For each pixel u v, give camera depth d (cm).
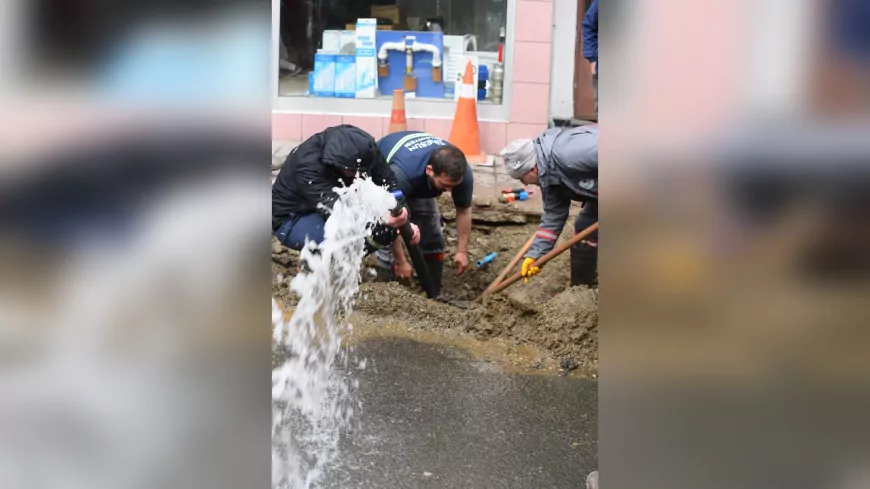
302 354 373
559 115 688
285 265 480
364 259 489
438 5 690
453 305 448
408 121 684
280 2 682
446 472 271
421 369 363
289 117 681
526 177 423
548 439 297
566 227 534
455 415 316
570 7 670
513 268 499
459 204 470
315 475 264
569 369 369
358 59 693
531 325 412
